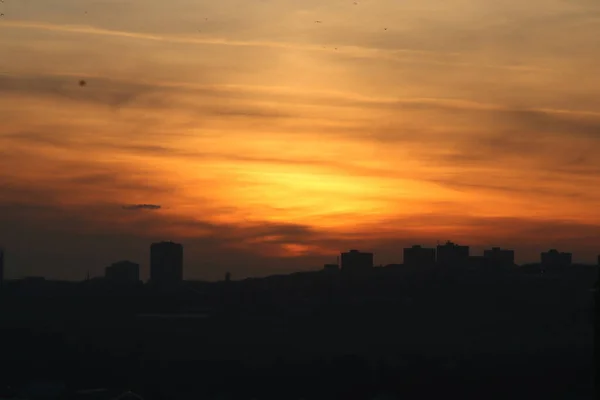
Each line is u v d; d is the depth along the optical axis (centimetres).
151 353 12950
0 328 13712
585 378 10356
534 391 9969
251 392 10869
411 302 15925
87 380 11531
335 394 10644
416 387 10519
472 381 10538
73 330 14012
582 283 15112
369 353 12256
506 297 15212
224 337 14188
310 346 13338
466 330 13862
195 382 11412
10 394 9131
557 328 13188
